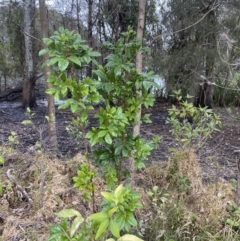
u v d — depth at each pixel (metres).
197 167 2.84
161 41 7.34
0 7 9.22
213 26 6.09
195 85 6.68
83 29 9.80
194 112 3.24
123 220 1.28
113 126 1.55
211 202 2.41
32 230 2.20
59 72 1.55
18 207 2.55
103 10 8.84
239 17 5.78
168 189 2.69
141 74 1.75
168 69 6.86
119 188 1.16
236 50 3.99
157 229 2.11
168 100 8.11
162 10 7.78
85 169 1.72
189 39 6.75
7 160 3.13
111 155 1.85
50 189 2.61
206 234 2.12
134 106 1.76
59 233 1.22
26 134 5.27
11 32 9.37
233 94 6.79
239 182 2.41
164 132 5.60
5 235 2.17
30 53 7.99
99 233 1.03
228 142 5.00
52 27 9.79
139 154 1.78
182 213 2.26
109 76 1.72
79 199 2.54
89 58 1.54
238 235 2.11
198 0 6.36
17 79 10.05
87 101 1.55
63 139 4.89
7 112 7.61
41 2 3.53
